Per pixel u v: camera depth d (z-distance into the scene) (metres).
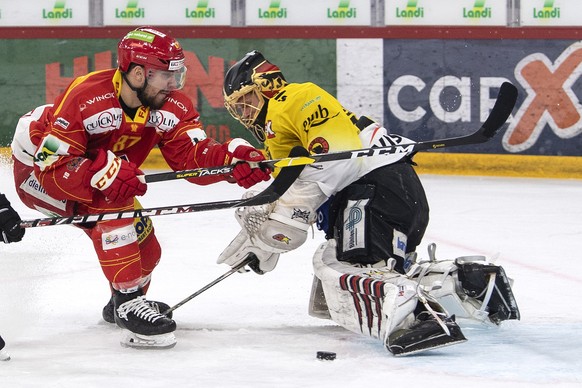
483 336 9.85
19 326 10.40
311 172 9.78
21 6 26.61
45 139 9.21
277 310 11.23
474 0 24.95
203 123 26.23
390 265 9.56
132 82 9.35
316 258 10.02
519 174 24.91
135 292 9.49
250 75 10.15
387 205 9.95
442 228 17.78
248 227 9.93
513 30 24.83
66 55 26.59
